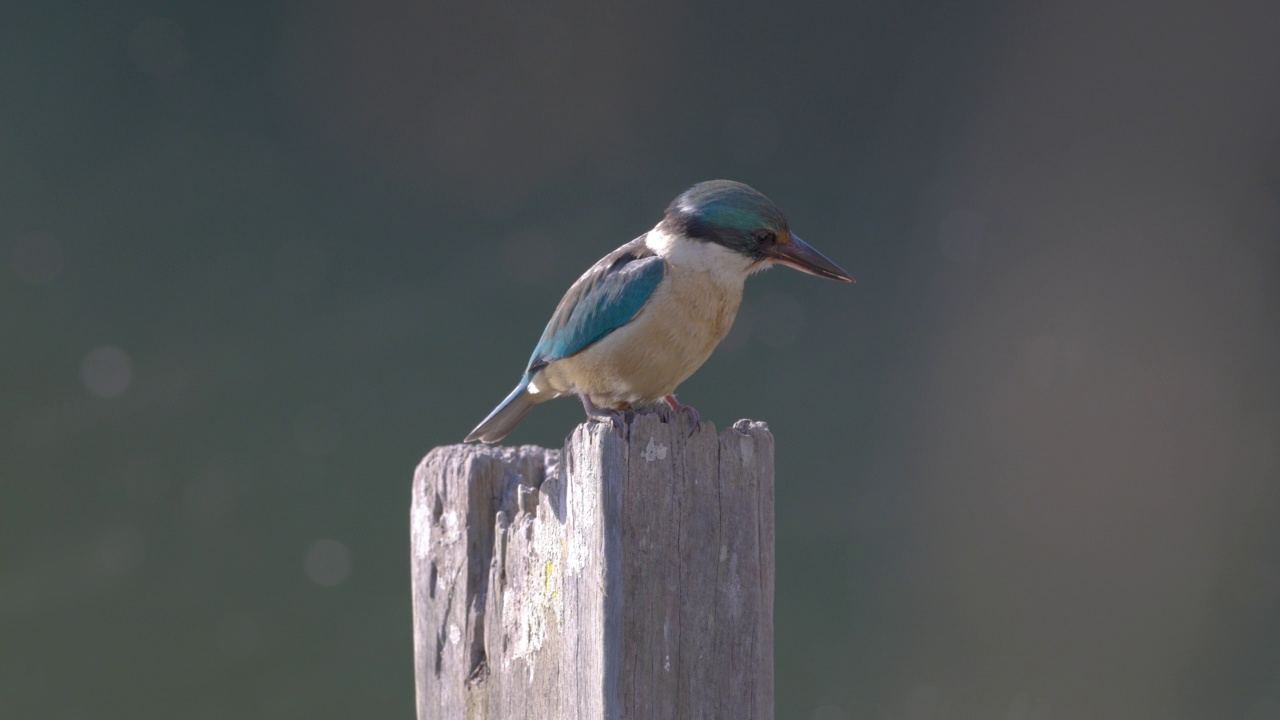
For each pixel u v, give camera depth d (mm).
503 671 4273
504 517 4414
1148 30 16828
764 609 3793
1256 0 16500
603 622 3643
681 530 3717
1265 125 16656
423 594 4711
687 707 3695
